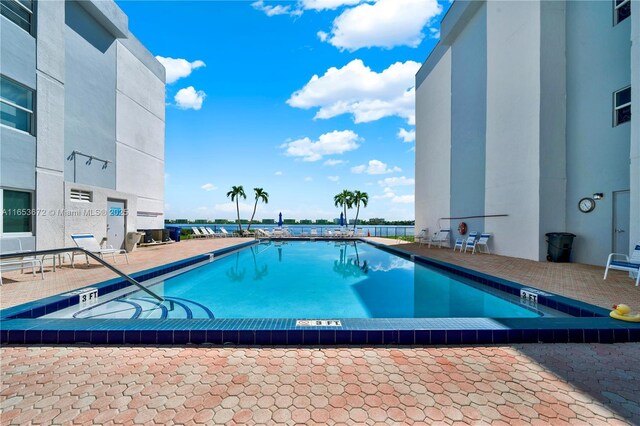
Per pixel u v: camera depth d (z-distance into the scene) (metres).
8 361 2.29
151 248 11.26
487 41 10.16
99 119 10.40
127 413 1.67
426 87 15.56
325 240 18.55
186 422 1.59
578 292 4.37
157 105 14.27
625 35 6.65
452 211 12.60
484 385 1.97
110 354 2.43
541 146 7.86
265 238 17.94
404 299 5.16
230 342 2.65
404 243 14.55
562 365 2.25
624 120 6.68
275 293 5.56
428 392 1.88
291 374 2.11
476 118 10.82
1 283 4.96
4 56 6.29
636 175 5.36
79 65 9.48
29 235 6.70
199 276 7.20
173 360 2.32
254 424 1.58
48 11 7.28
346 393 1.87
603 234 7.00
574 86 7.72
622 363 2.27
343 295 5.41
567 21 7.92
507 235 9.09
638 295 4.20
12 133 6.40
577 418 1.62
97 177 10.29
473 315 4.32
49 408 1.71
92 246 6.90
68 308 3.94
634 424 1.57
